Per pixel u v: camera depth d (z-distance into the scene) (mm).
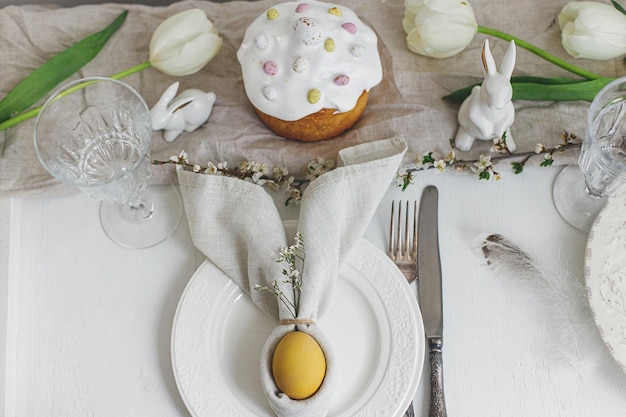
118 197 795
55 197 863
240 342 794
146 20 936
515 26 921
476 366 793
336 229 794
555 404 780
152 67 908
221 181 812
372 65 794
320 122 815
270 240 795
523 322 805
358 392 771
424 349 776
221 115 882
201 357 779
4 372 791
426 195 842
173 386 798
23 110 880
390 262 800
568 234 833
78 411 794
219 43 869
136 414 791
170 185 867
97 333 817
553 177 854
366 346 787
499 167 852
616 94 778
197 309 796
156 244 844
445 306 812
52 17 938
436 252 821
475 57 903
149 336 815
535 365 791
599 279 788
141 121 816
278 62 774
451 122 864
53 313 825
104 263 841
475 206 847
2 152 865
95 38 902
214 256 804
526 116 864
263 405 769
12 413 795
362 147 829
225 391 771
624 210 808
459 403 783
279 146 857
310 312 764
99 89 811
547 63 896
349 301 799
